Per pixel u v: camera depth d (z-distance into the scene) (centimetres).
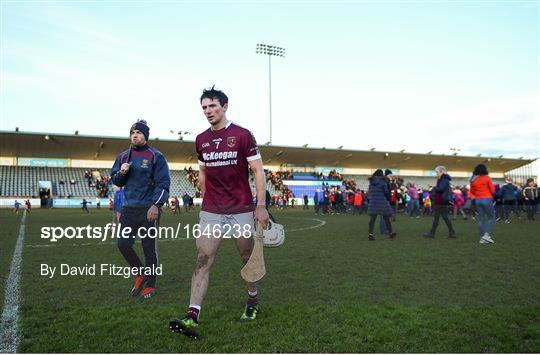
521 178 6606
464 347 312
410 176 6234
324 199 2834
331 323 368
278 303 436
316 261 706
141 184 506
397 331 344
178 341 327
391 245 927
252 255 372
